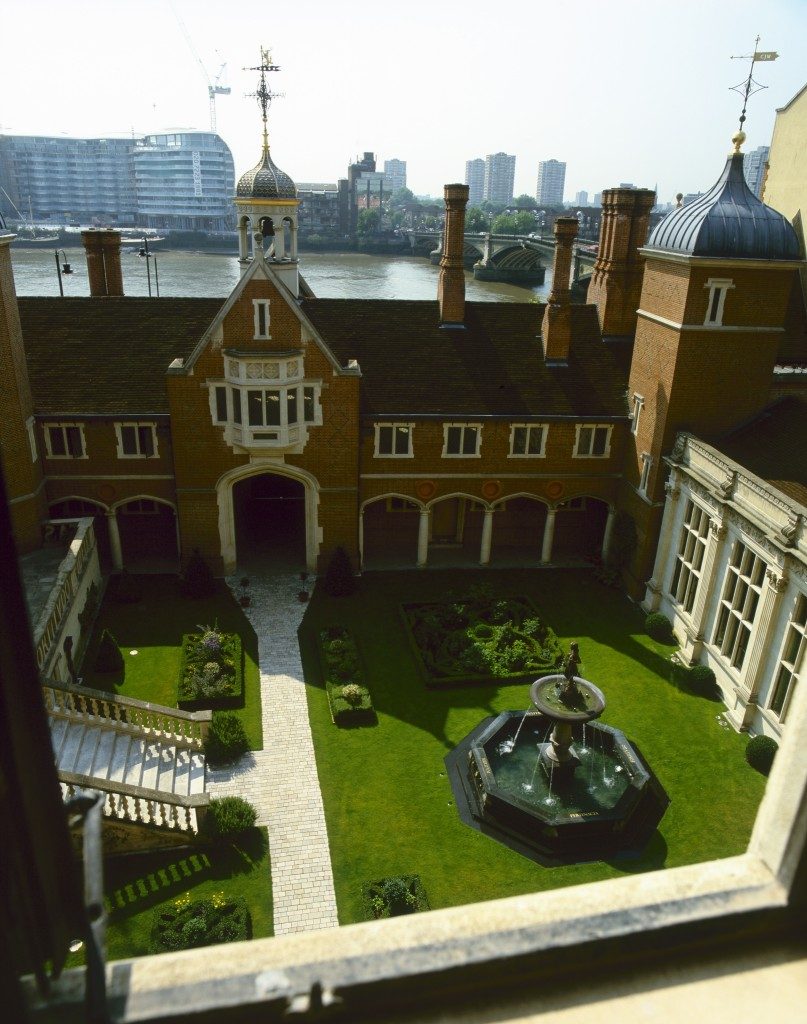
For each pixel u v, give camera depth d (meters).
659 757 28.08
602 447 40.75
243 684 31.52
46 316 39.94
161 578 39.75
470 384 40.16
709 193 34.09
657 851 24.02
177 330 40.31
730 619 31.09
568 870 23.20
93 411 37.22
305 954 3.02
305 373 36.53
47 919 2.86
